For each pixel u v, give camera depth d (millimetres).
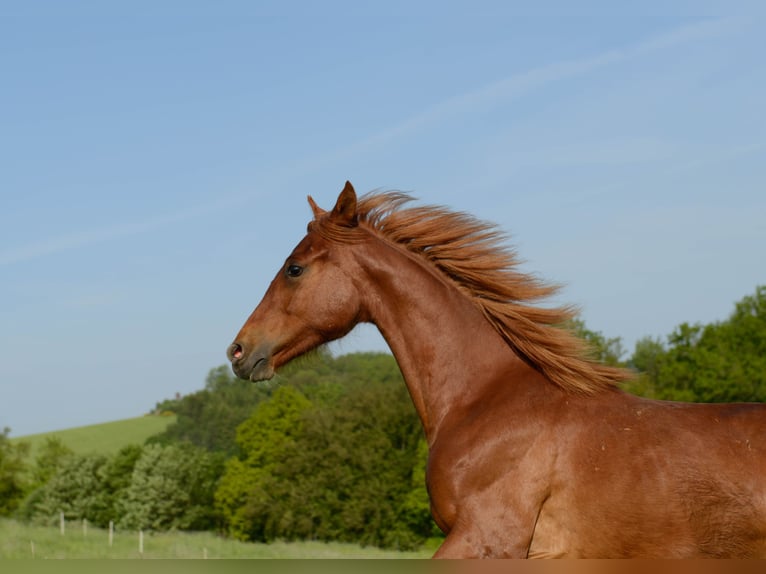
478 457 3979
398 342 4512
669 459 3686
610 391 4055
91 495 45562
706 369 33219
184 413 66312
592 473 3783
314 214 5031
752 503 3521
